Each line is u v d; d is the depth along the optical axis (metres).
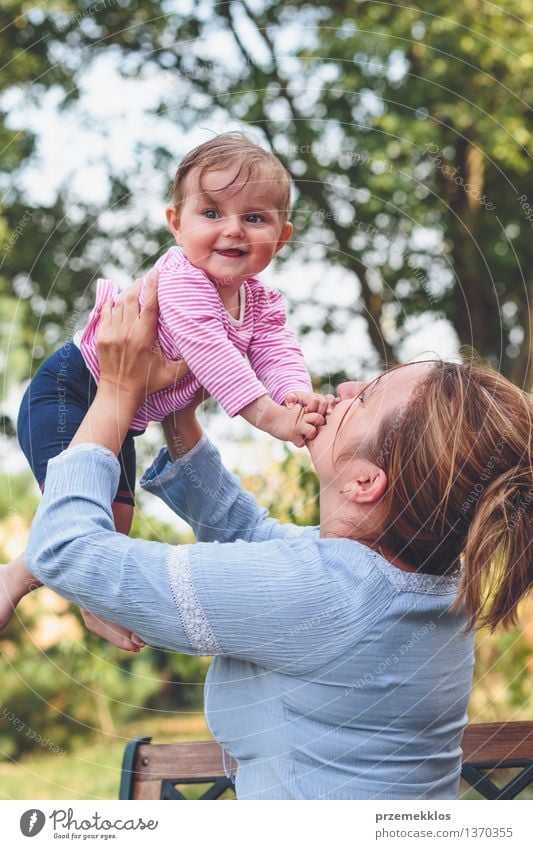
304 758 1.46
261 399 1.64
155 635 1.42
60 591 1.46
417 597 1.46
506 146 5.04
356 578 1.44
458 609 1.47
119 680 5.51
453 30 4.94
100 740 5.36
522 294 5.36
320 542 1.49
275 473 3.00
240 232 1.72
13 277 4.21
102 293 1.80
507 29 5.07
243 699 1.50
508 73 5.10
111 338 1.54
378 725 1.46
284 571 1.42
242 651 1.42
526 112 5.19
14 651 5.29
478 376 1.53
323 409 1.63
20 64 4.30
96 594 1.41
